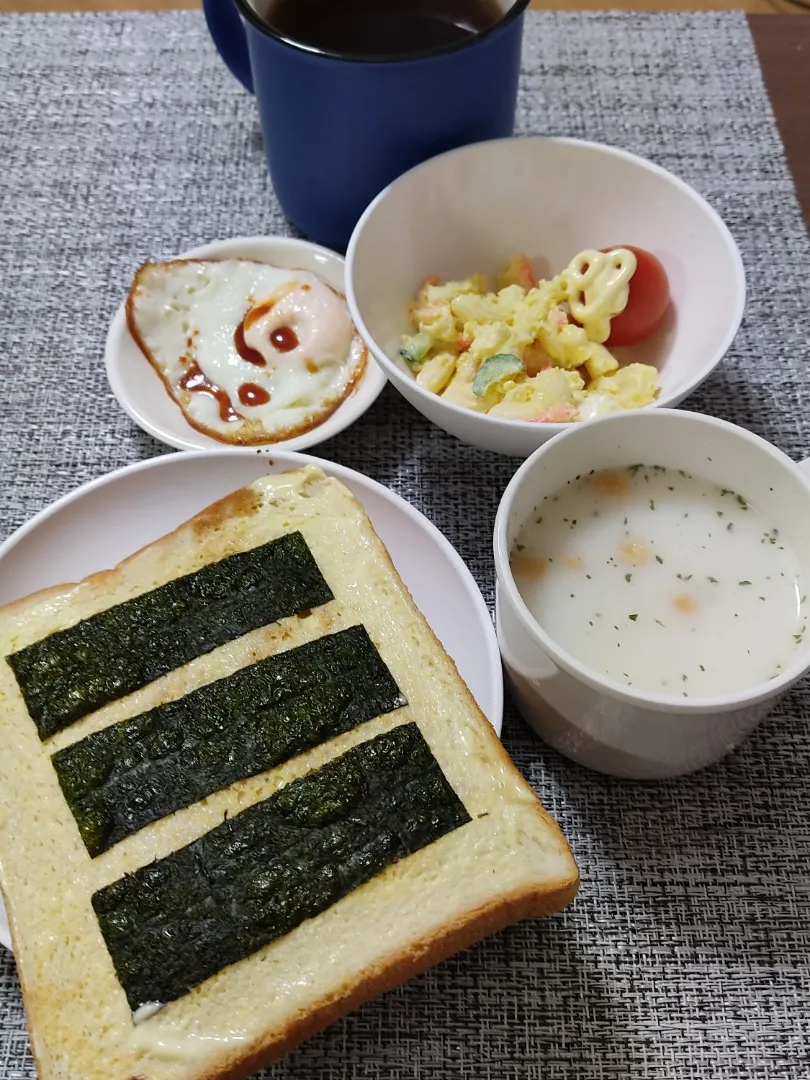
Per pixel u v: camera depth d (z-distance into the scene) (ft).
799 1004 0.73
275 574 0.80
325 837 0.68
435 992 0.73
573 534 0.81
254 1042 0.64
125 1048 0.63
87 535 0.90
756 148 1.27
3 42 1.39
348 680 0.74
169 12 1.43
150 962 0.65
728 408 1.04
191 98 1.33
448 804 0.70
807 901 0.77
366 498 0.91
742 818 0.81
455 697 0.75
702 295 0.98
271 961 0.65
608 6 1.50
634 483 0.83
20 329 1.11
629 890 0.77
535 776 0.83
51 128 1.30
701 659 0.75
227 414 1.02
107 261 1.17
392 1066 0.70
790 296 1.14
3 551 0.87
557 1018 0.72
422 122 0.97
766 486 0.78
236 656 0.75
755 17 1.42
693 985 0.73
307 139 1.01
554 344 0.98
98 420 1.04
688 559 0.80
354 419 0.99
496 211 1.05
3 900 0.70
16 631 0.79
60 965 0.66
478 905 0.68
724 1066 0.70
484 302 1.01
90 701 0.73
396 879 0.68
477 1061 0.70
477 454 1.02
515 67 1.00
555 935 0.75
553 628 0.77
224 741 0.71
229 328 1.07
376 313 0.99
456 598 0.86
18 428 1.04
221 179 1.25
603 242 1.06
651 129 1.29
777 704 0.84
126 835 0.68
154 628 0.77
